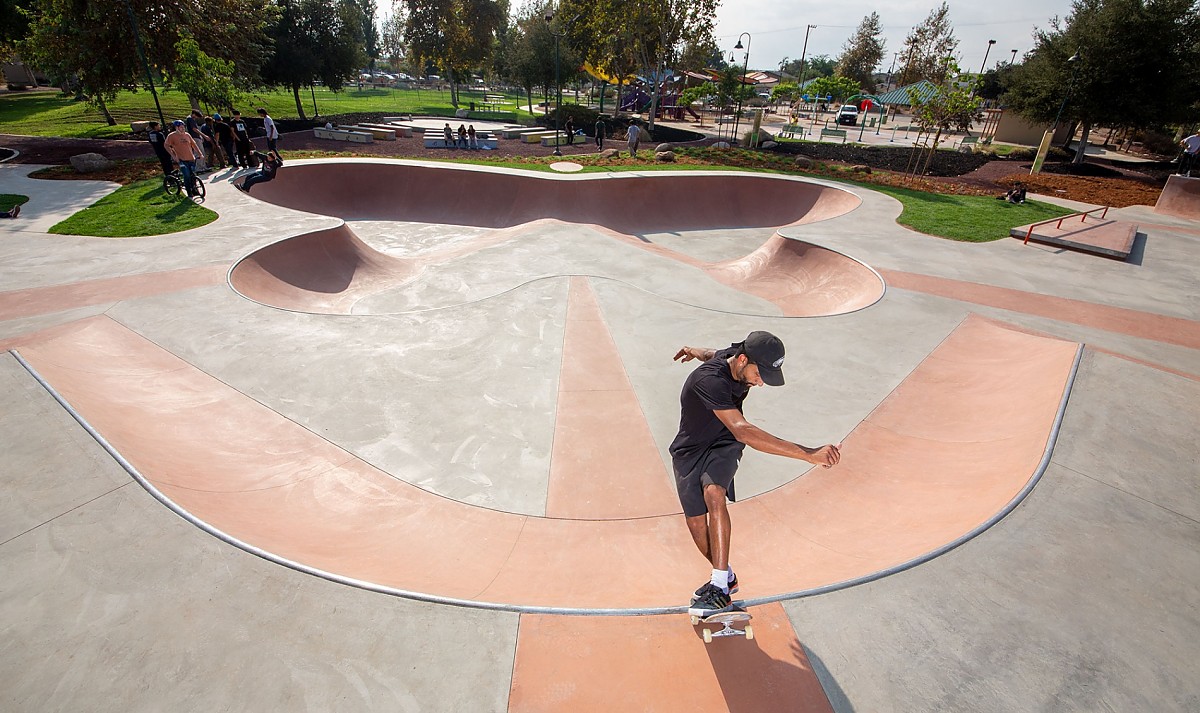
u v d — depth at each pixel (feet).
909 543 11.64
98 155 51.98
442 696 7.72
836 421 18.95
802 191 56.65
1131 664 8.30
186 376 19.57
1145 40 70.13
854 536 13.16
